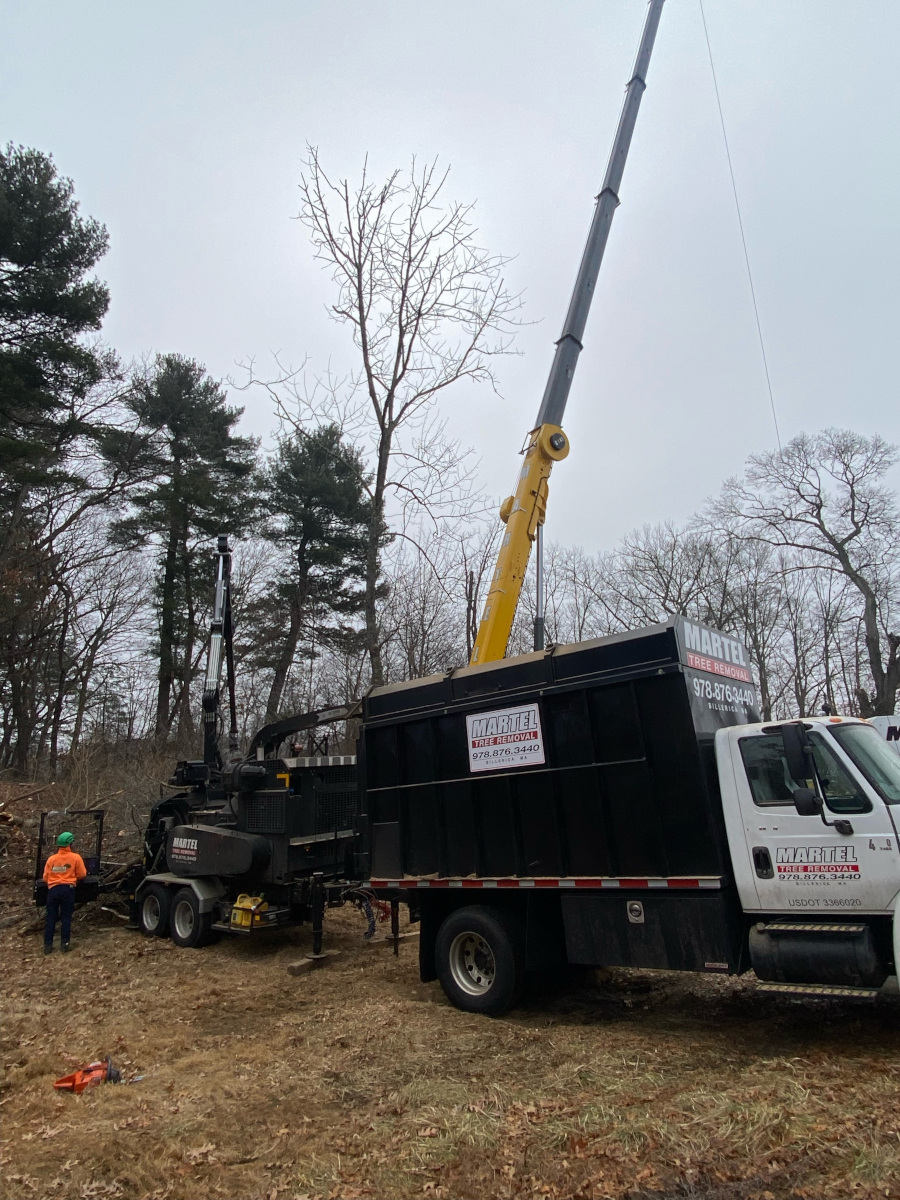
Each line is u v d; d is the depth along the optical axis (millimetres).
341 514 29500
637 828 6508
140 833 15617
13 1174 4379
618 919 6555
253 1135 4844
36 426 22406
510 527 10125
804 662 32812
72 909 10695
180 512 28641
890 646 29734
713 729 6621
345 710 9906
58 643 28578
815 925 5785
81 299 22422
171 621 30875
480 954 7523
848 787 5840
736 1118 4527
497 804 7422
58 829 17000
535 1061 5840
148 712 33656
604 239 11711
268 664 30469
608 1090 5129
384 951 10055
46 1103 5352
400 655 25594
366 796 8602
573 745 6938
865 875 5629
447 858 7750
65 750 30297
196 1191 4188
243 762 10984
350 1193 4109
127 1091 5586
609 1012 7203
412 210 14422
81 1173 4363
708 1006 7227
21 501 23328
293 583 30703
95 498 24219
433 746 7992
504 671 7527
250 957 10102
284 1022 7297
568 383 10867
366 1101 5293
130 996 8352
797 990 5633
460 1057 6012
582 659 7004
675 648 6473
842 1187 3818
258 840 10273
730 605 33625
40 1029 7242
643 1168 4125
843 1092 4805
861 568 31375
